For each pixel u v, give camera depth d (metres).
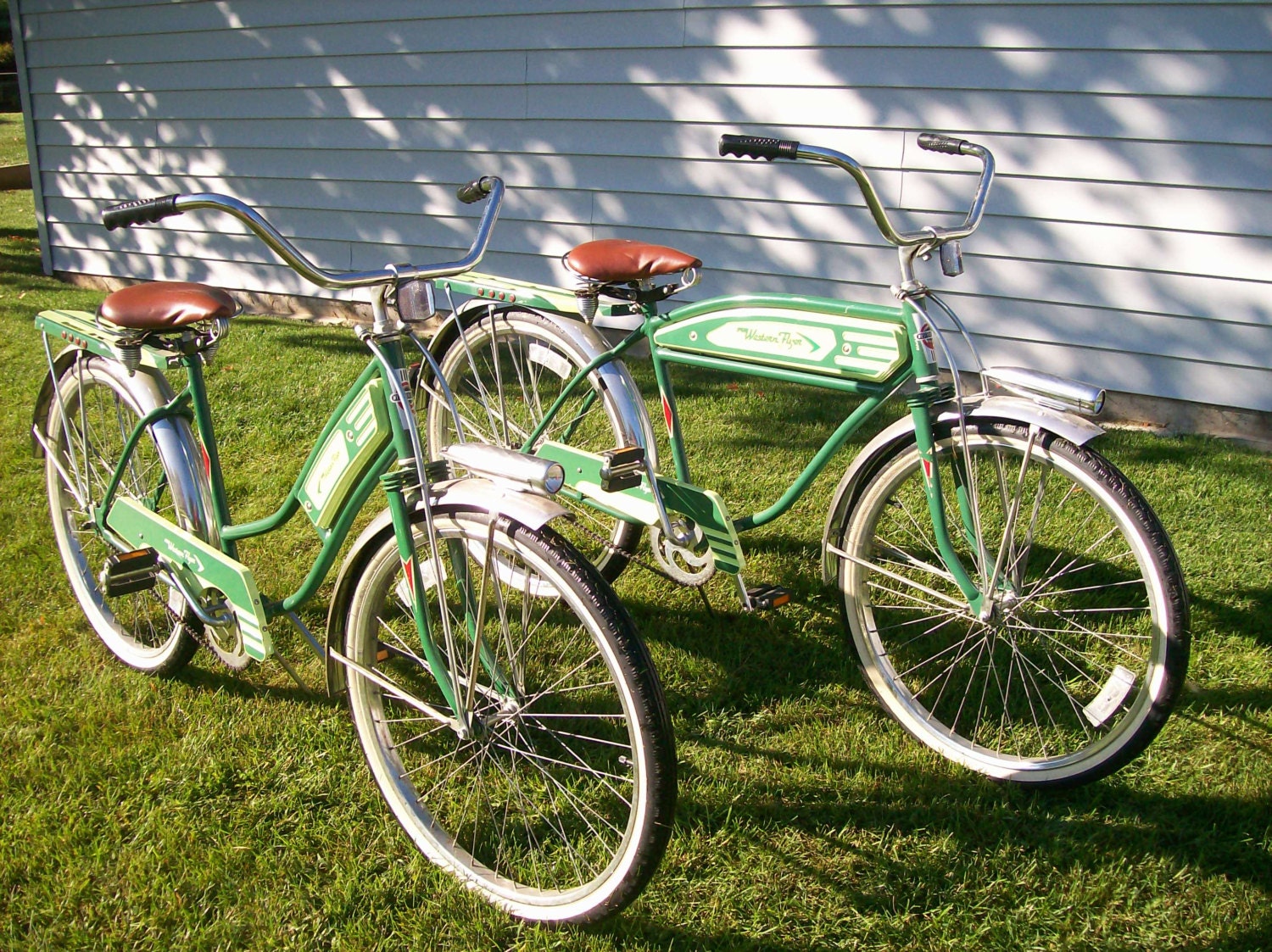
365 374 2.17
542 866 2.20
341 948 2.01
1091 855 2.21
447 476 2.05
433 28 5.93
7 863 2.19
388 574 2.11
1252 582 3.21
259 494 3.95
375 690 2.24
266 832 2.29
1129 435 4.50
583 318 2.87
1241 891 2.12
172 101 7.05
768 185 5.26
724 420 4.65
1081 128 4.52
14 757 2.52
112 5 7.06
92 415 3.09
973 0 4.58
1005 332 4.93
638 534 3.19
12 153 16.34
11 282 7.82
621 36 5.40
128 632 3.07
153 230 7.46
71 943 2.02
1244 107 4.22
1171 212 4.46
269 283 7.04
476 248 2.04
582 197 5.77
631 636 1.82
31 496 3.95
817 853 2.24
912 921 2.07
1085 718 2.65
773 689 2.79
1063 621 2.95
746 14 5.07
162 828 2.28
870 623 2.63
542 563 1.88
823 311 2.50
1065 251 4.70
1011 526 2.35
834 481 3.97
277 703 2.73
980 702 2.64
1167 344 4.61
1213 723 2.60
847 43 4.89
